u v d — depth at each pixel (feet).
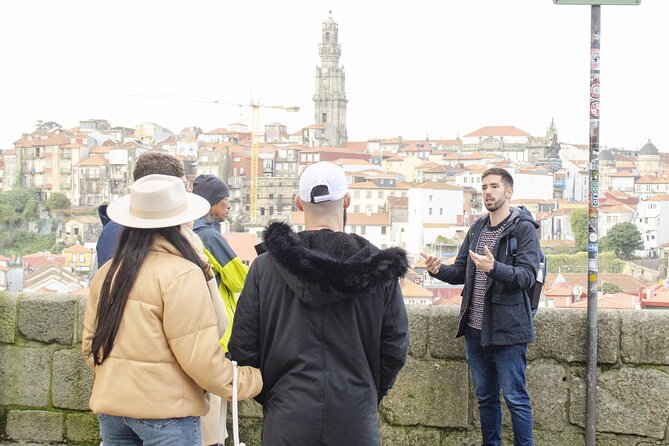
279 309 9.22
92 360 9.77
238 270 13.60
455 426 15.42
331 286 8.74
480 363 14.32
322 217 9.54
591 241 14.03
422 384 15.49
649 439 14.67
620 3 13.64
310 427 8.95
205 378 9.31
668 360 14.58
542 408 15.15
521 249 13.56
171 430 9.50
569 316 15.01
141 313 9.37
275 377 9.35
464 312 14.28
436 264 14.71
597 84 13.74
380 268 8.87
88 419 16.12
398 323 9.35
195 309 9.40
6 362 16.38
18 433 16.34
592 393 14.30
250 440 15.67
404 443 15.57
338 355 9.12
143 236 9.68
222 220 14.34
